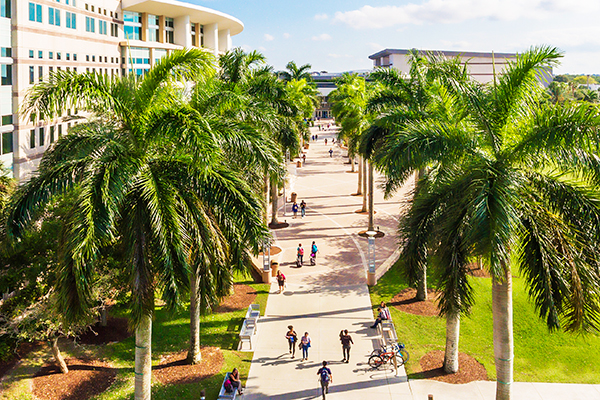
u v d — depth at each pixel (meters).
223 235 12.37
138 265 10.84
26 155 27.55
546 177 11.97
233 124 12.85
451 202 12.35
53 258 15.59
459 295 11.41
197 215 11.68
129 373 17.73
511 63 12.77
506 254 9.75
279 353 19.28
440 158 12.57
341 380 17.23
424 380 17.19
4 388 16.14
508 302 12.55
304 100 52.03
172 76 12.44
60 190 11.13
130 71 12.83
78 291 9.50
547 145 11.10
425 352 19.17
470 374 17.50
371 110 21.59
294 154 29.70
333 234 36.31
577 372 18.12
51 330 16.20
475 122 13.34
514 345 20.06
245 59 26.59
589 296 10.47
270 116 19.55
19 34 26.81
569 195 11.44
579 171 11.20
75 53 35.62
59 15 32.62
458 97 13.36
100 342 20.22
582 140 10.48
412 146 12.36
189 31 62.59
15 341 17.09
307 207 45.22
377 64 134.38
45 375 17.34
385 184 23.02
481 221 9.98
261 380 17.25
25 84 27.55
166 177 11.86
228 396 15.81
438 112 15.30
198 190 12.06
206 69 12.74
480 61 107.19
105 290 16.56
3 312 16.23
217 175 11.96
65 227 10.34
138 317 10.73
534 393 16.66
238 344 20.05
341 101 42.88
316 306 23.78
